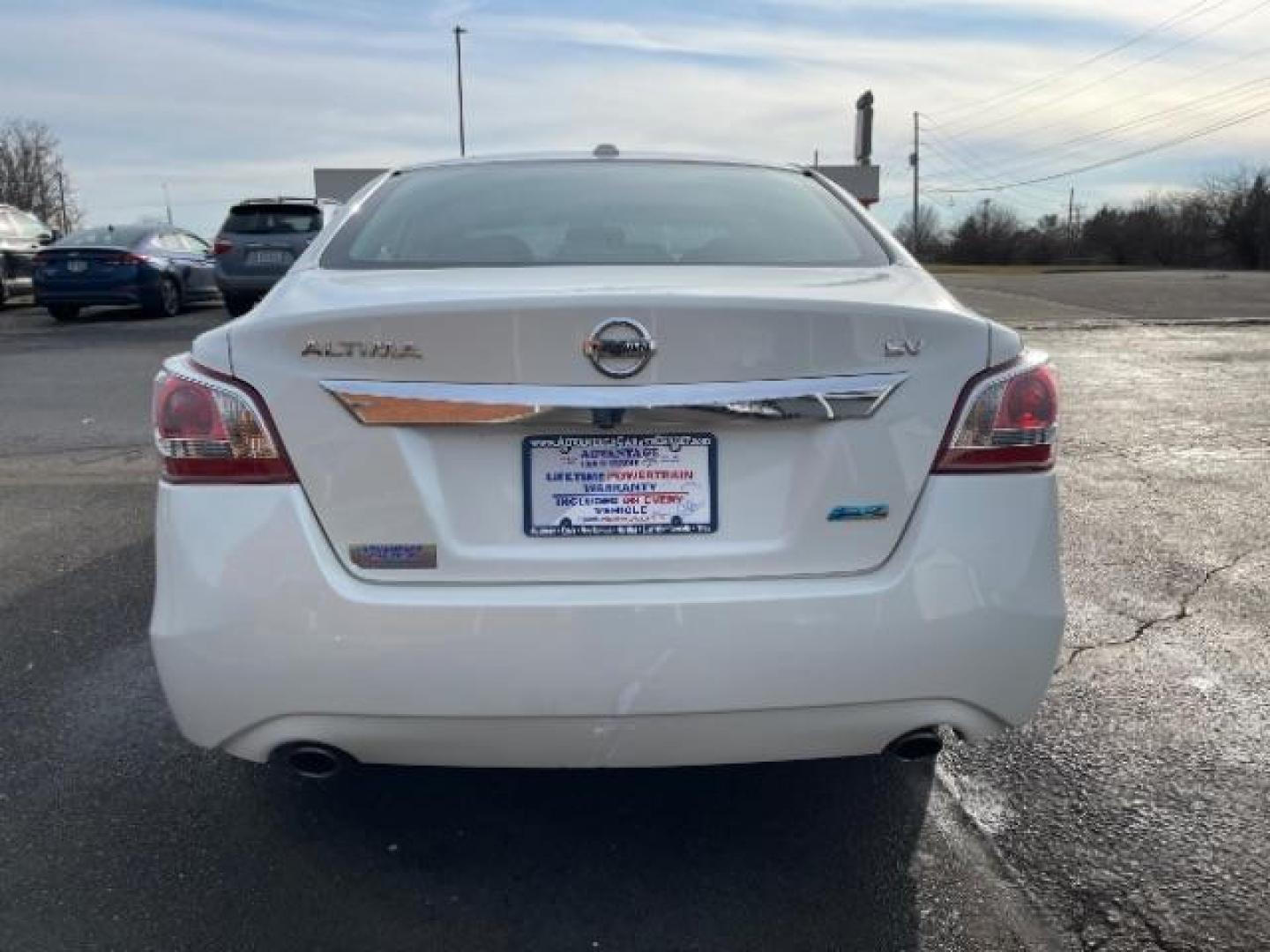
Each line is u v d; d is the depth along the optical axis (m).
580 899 2.33
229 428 2.08
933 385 2.11
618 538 2.09
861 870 2.43
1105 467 6.07
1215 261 63.03
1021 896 2.34
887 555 2.12
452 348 2.02
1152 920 2.26
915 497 2.12
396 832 2.58
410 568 2.07
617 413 2.03
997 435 2.14
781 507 2.11
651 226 2.79
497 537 2.08
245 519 2.07
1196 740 2.97
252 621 2.06
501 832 2.58
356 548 2.07
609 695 2.05
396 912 2.29
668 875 2.42
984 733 2.21
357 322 2.03
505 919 2.27
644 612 2.04
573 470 2.08
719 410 2.04
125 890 2.35
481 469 2.08
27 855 2.47
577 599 2.04
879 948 2.18
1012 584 2.13
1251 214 60.09
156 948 2.17
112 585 4.17
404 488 2.05
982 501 2.13
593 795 2.74
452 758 2.14
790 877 2.41
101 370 9.59
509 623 2.03
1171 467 6.06
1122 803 2.68
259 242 14.59
